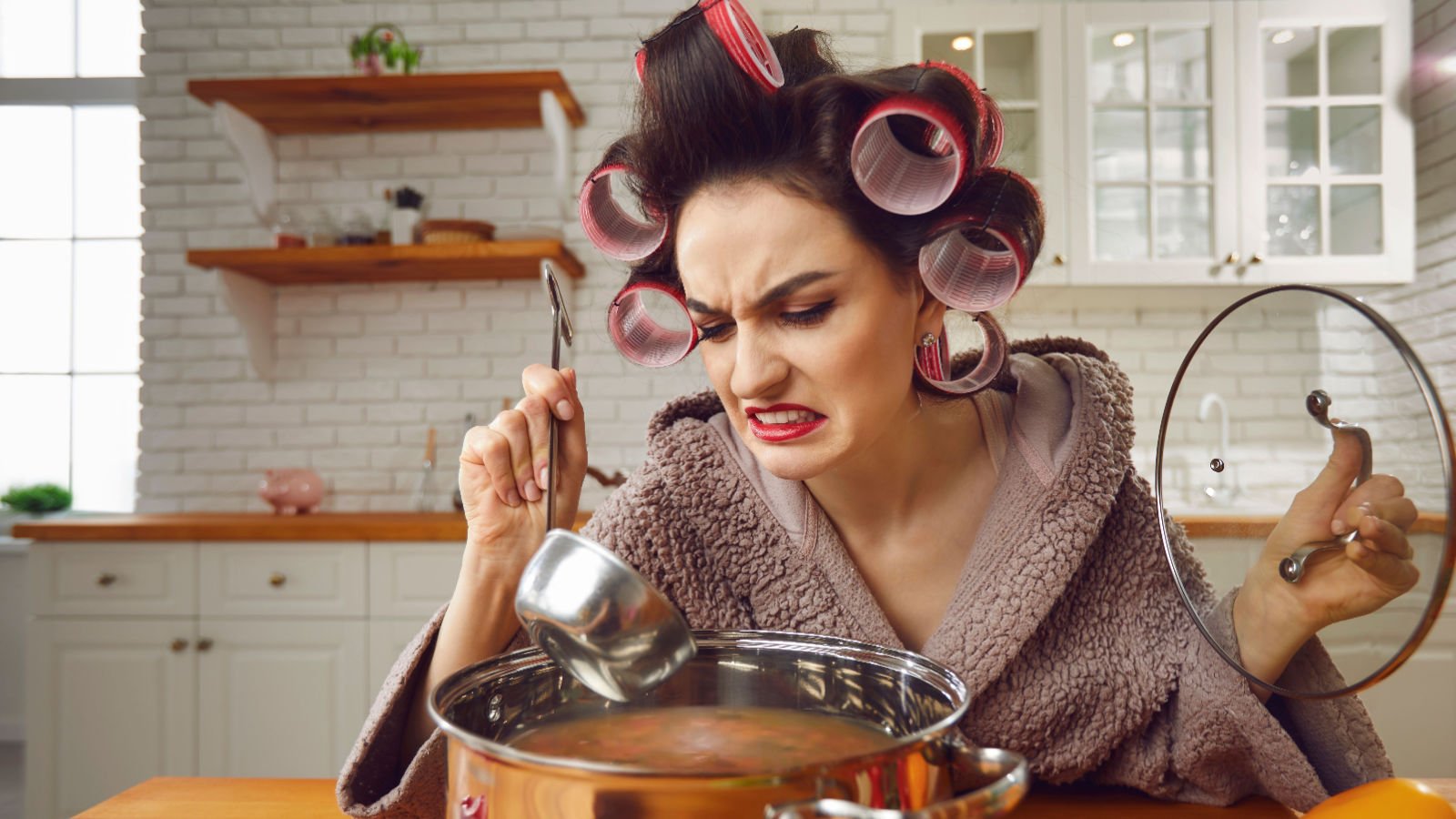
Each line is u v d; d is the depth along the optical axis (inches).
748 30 22.2
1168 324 115.3
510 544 26.4
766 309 22.7
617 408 117.6
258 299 116.9
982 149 24.7
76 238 129.8
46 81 128.3
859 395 23.2
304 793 28.6
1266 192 104.2
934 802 14.8
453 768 15.6
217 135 120.6
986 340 28.0
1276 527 22.7
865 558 30.2
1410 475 18.3
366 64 109.2
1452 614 77.5
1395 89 103.6
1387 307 111.1
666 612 18.1
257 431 119.3
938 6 105.6
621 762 17.8
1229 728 26.7
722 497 29.9
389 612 93.3
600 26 118.6
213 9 120.0
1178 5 103.6
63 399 129.2
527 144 119.3
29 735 93.7
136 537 93.7
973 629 27.7
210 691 93.5
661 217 24.6
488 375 118.7
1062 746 28.8
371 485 118.6
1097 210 104.3
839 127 21.9
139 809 27.2
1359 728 25.9
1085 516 28.0
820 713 22.1
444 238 107.0
